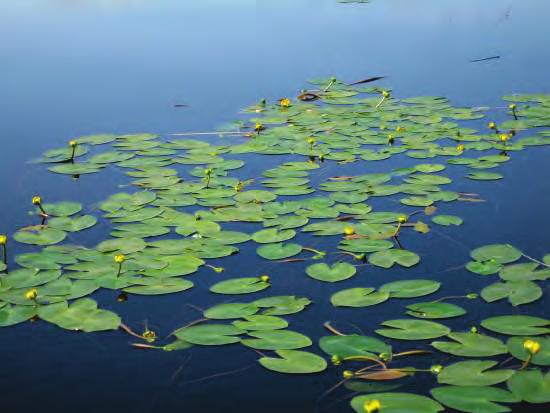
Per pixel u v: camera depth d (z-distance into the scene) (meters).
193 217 4.62
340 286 3.87
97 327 3.45
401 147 6.00
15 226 4.64
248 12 12.05
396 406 2.78
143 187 5.18
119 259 3.77
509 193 5.07
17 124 6.72
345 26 10.94
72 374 3.20
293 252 4.13
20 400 3.03
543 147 5.95
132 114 7.02
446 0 13.03
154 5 12.71
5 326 3.49
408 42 9.89
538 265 3.95
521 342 3.21
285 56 9.18
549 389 2.85
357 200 4.88
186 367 3.23
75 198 5.11
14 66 8.71
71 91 7.75
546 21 11.01
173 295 3.79
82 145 6.15
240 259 4.13
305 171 5.50
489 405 2.78
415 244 4.32
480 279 3.92
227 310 3.56
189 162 5.68
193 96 7.57
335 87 7.87
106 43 9.88
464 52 9.34
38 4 12.76
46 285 3.80
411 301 3.71
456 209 4.82
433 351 3.28
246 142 6.19
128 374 3.19
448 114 6.88
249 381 3.13
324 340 3.31
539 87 7.79
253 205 4.82
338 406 2.96
